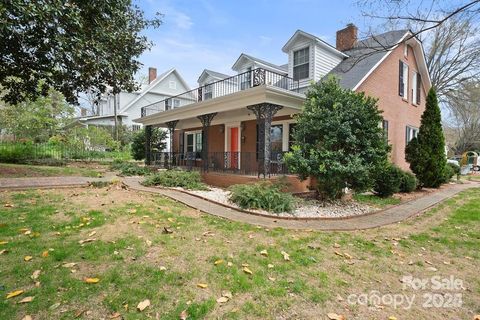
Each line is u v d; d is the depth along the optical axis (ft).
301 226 16.26
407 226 17.07
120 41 26.02
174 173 31.27
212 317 7.20
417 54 44.47
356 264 10.91
